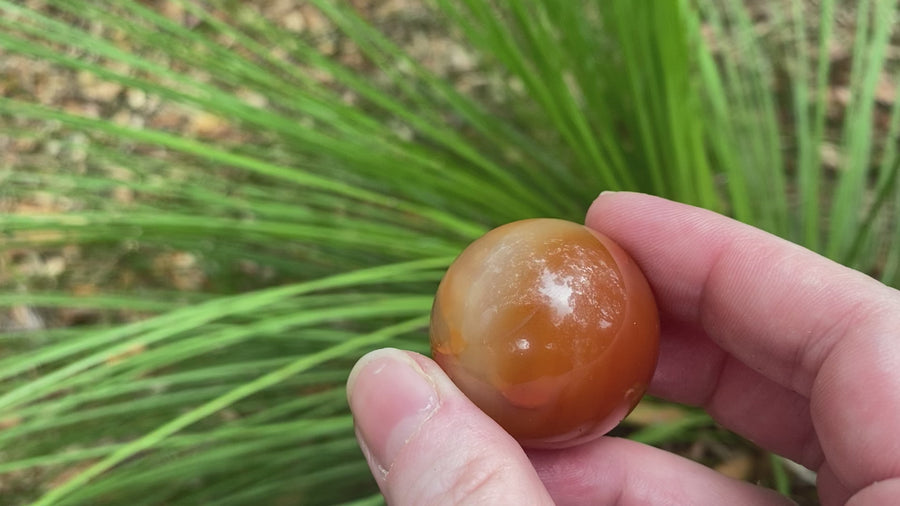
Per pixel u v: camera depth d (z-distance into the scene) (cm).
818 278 13
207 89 17
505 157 26
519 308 11
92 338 13
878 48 23
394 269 15
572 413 11
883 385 11
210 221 17
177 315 13
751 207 23
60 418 16
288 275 24
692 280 14
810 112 30
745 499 15
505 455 10
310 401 19
